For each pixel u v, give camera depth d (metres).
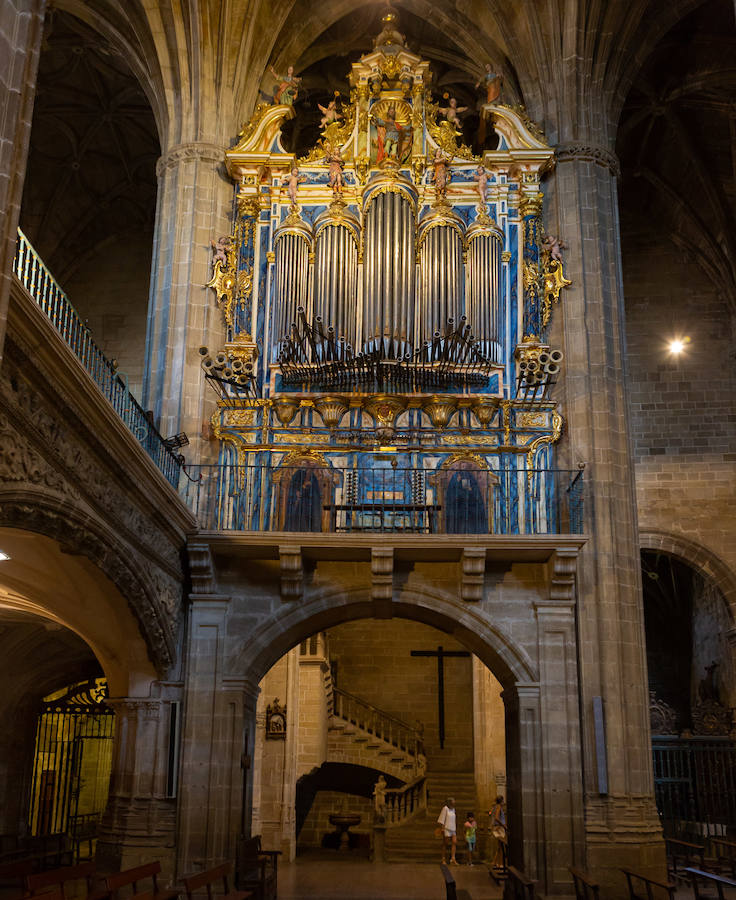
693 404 30.38
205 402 21.55
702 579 33.84
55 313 12.92
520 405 21.42
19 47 10.63
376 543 18.86
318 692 27.34
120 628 18.00
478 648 20.20
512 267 22.52
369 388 21.58
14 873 15.86
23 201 30.84
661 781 25.09
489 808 26.30
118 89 28.88
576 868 17.55
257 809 24.83
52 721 28.59
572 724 18.83
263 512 20.81
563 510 20.75
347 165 23.17
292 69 23.78
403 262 21.92
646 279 31.58
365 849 29.73
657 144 30.34
